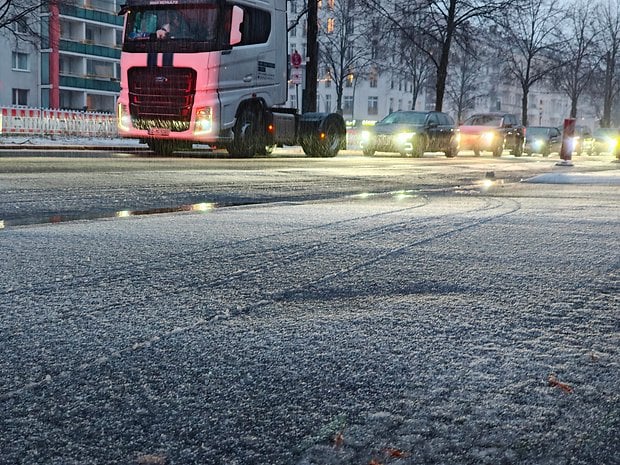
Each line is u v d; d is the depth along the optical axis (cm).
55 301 203
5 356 149
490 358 148
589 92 6762
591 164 1816
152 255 287
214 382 133
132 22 1380
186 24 1341
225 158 1412
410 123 2169
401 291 221
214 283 231
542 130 3250
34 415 117
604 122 5803
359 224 401
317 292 219
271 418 115
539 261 283
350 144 3166
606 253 306
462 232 372
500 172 1246
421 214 465
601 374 138
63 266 261
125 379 135
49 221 433
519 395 125
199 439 107
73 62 5450
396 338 164
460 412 117
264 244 320
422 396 125
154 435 108
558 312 193
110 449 104
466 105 8269
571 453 102
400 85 9094
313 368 142
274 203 564
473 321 182
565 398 124
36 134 2308
